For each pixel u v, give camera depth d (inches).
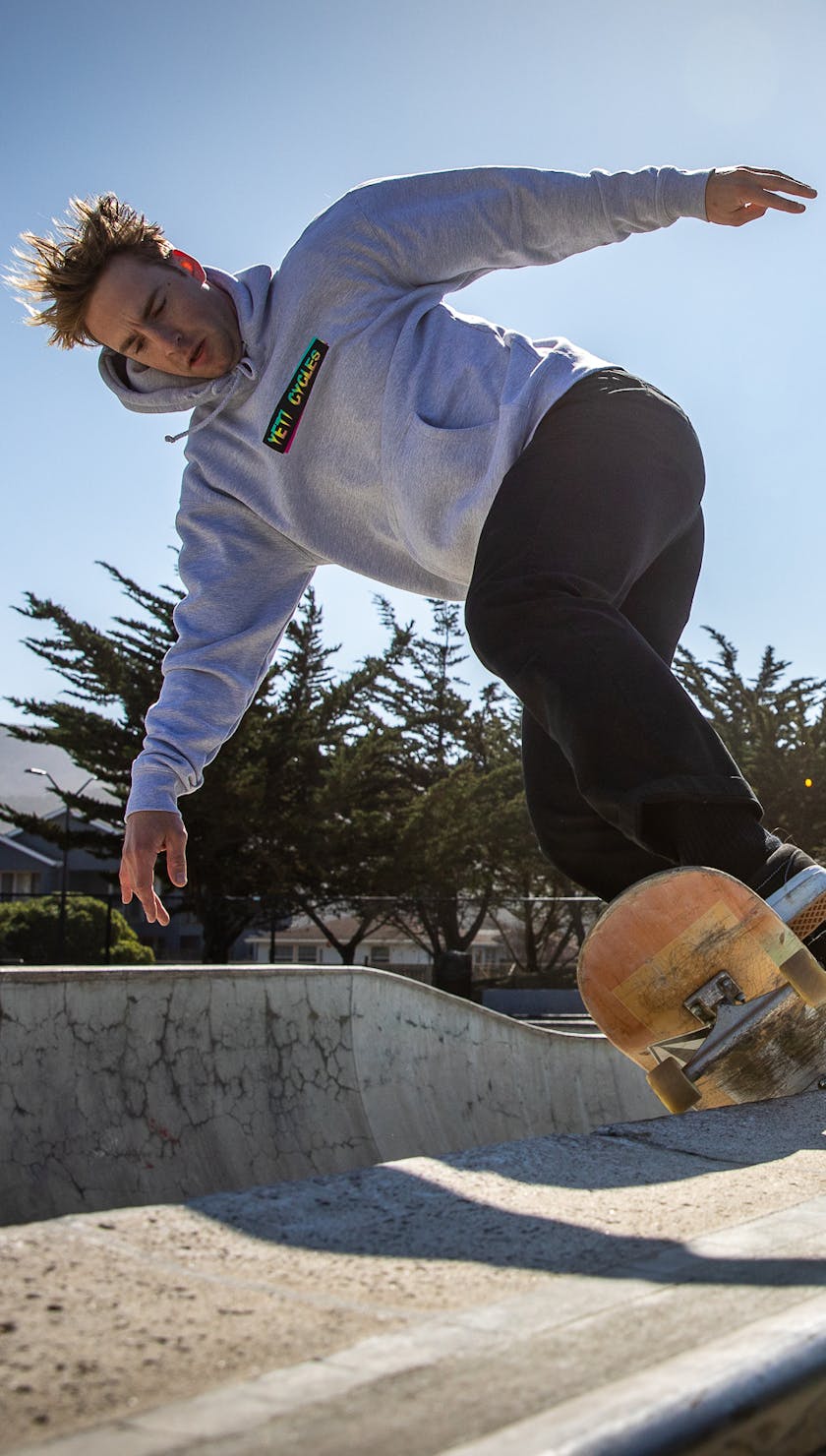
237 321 92.4
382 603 1320.1
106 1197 86.4
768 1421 26.5
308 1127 110.1
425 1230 40.4
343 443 90.7
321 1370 27.7
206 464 99.3
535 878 1124.5
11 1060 83.4
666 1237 39.9
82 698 956.6
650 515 80.4
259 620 101.3
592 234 90.4
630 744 71.5
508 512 78.5
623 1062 179.2
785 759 1130.0
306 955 1519.4
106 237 88.3
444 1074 136.5
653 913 70.5
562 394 81.8
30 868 1727.4
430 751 1302.9
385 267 90.2
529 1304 32.5
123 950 944.3
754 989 70.9
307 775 985.5
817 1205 44.5
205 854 927.7
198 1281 34.5
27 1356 28.2
